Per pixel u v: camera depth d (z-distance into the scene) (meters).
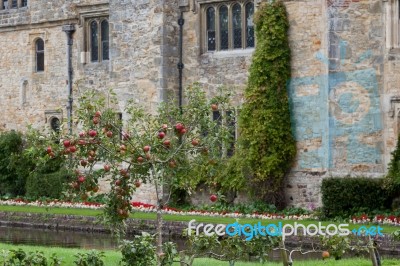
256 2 27.81
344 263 16.36
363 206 24.52
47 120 34.00
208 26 29.27
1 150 33.34
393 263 16.50
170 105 14.77
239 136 27.27
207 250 13.32
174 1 29.47
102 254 12.58
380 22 25.05
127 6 29.77
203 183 28.19
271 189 26.42
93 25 32.78
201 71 29.12
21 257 12.11
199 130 13.15
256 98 26.64
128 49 29.73
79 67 32.91
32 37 34.47
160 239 12.37
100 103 13.02
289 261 13.04
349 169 25.31
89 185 12.77
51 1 33.75
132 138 12.88
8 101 35.16
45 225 25.91
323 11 25.67
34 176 31.53
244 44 28.59
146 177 13.51
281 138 26.36
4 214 27.03
